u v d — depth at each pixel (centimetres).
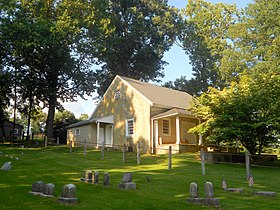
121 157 2083
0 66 2928
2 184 1020
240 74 3278
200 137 2459
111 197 867
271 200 880
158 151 2444
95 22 3450
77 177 1225
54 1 3391
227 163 1816
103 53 3672
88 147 2911
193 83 4541
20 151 2359
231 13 4506
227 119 1838
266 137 1902
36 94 3456
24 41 2877
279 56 3059
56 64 3228
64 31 3030
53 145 3117
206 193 815
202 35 4562
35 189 894
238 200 873
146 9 4747
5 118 3978
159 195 916
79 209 731
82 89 3550
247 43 3547
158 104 2556
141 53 4469
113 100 2975
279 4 3253
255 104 1825
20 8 3059
